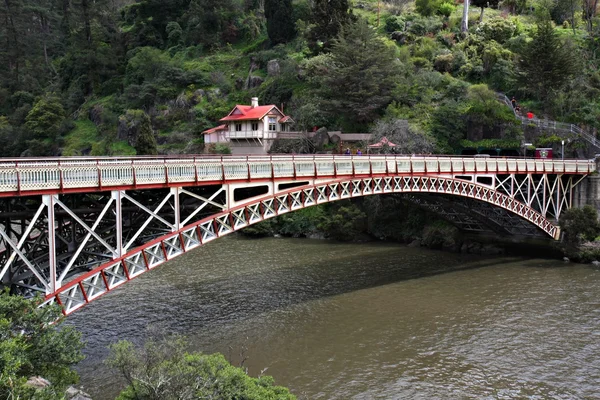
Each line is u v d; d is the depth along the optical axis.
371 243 72.44
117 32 145.00
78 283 28.44
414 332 37.78
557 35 91.44
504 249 65.38
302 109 92.69
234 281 51.88
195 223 34.41
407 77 94.69
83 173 28.53
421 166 49.81
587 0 110.06
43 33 161.88
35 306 22.72
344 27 98.94
